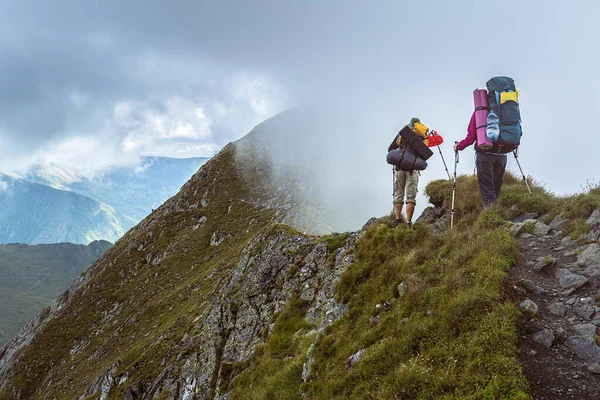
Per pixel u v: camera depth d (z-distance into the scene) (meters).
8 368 115.12
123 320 115.62
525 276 8.04
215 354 22.17
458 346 6.77
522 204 11.55
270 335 17.48
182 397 22.55
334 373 9.23
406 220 12.70
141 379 47.12
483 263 8.32
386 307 9.80
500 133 10.98
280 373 12.57
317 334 13.09
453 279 8.23
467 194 13.19
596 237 8.49
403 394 6.68
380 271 11.44
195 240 149.50
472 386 5.99
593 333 6.34
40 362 111.94
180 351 42.69
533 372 5.95
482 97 11.34
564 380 5.77
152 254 149.00
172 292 111.00
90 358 102.69
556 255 8.58
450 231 10.87
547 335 6.46
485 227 10.25
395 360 7.62
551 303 7.24
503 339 6.39
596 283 7.31
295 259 22.39
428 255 10.27
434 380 6.45
